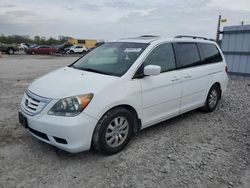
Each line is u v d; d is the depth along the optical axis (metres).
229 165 3.58
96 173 3.29
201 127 5.01
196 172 3.38
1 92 7.63
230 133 4.75
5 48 35.12
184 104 4.96
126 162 3.58
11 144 3.99
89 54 4.94
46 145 3.97
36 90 3.67
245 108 6.43
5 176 3.15
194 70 5.07
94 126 3.45
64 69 4.52
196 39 5.45
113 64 4.19
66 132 3.26
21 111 3.76
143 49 4.27
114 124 3.70
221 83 5.99
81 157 3.66
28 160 3.54
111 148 3.70
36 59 26.25
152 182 3.13
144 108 4.10
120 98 3.65
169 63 4.59
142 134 4.56
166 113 4.57
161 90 4.32
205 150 4.02
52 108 3.36
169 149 4.00
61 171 3.30
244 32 10.95
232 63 11.59
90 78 3.77
